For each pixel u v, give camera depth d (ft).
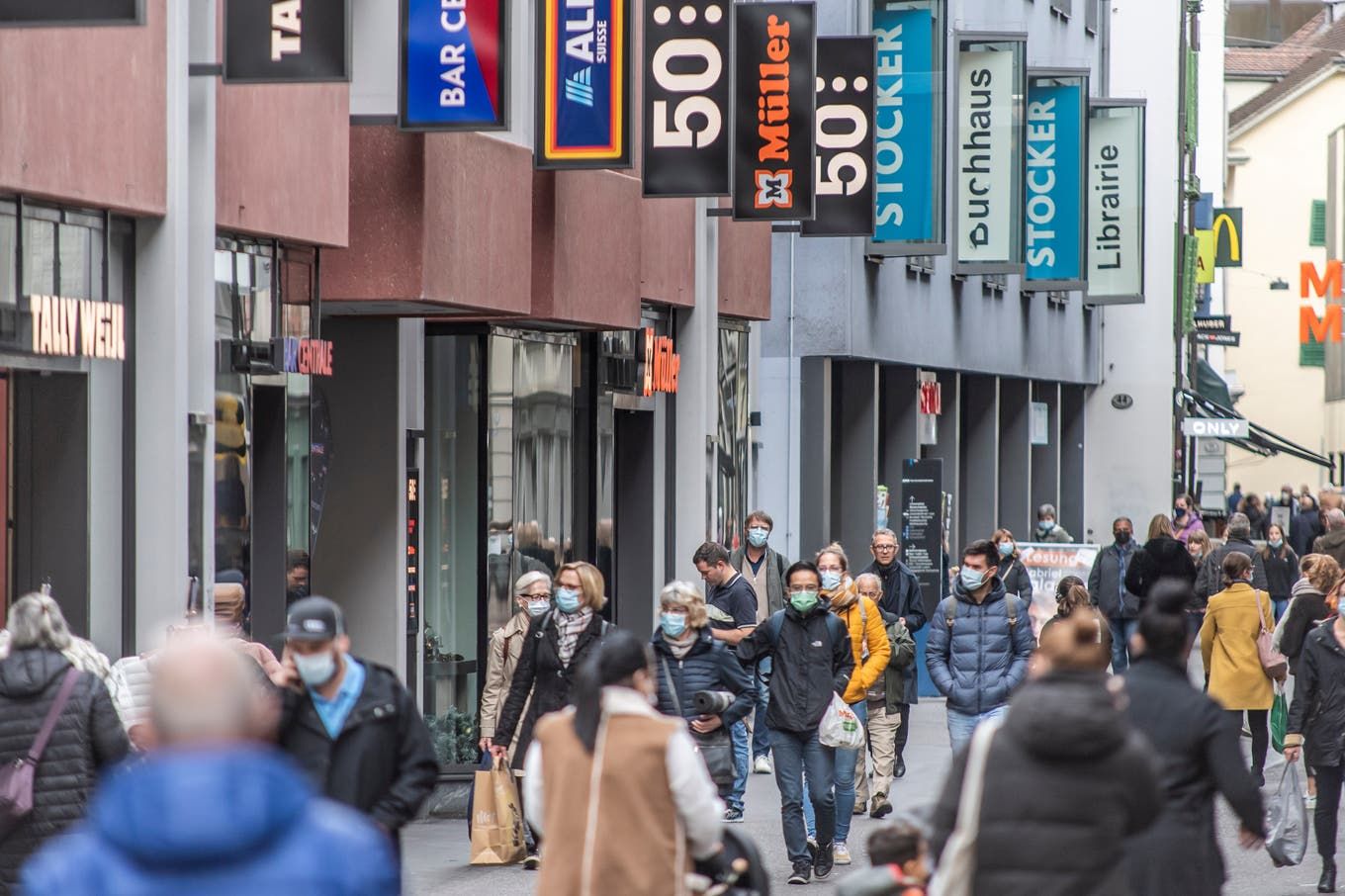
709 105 233.14
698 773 88.53
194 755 45.32
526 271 206.49
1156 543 280.31
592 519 254.68
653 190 233.96
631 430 277.23
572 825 88.12
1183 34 565.53
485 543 227.81
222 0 162.61
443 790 198.49
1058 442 529.86
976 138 380.37
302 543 187.52
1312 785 176.24
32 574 148.97
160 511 154.61
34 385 148.46
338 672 96.27
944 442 424.05
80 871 44.32
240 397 168.86
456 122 176.86
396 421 209.15
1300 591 200.23
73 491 148.77
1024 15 466.70
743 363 306.14
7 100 135.54
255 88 165.78
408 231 183.42
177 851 43.91
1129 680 101.81
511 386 233.35
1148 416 557.74
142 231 154.61
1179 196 564.30
